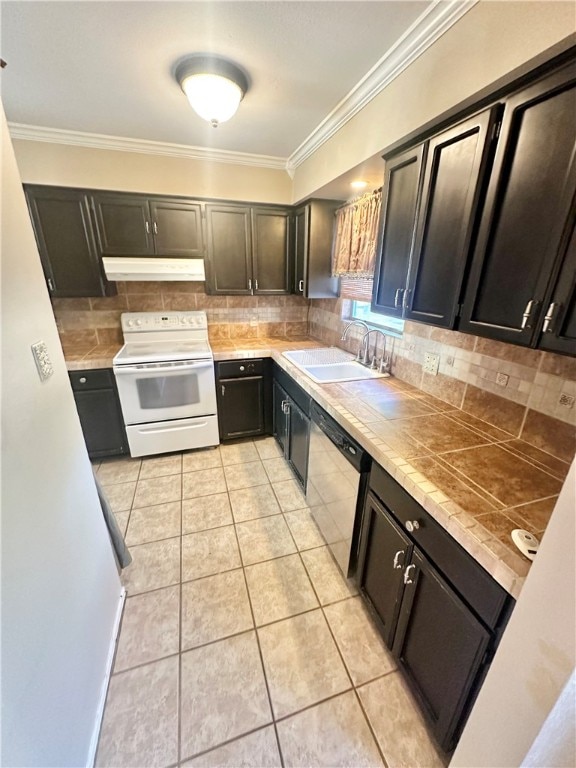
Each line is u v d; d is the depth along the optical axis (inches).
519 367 50.2
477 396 58.2
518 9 34.2
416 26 45.1
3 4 42.1
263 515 84.6
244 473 102.5
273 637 56.1
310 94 63.9
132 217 96.7
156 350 107.6
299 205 107.3
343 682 50.0
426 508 38.9
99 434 103.8
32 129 82.2
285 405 100.5
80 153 89.0
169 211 99.1
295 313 134.8
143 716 45.8
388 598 51.1
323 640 55.9
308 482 84.4
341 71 56.4
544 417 47.2
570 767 27.5
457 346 61.7
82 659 41.6
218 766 41.2
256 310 129.1
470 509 36.0
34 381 35.8
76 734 38.1
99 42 49.9
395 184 59.7
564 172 32.4
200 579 66.5
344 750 42.8
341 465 62.3
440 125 48.3
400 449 48.1
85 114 75.0
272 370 116.0
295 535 78.2
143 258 100.3
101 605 50.6
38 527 33.6
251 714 46.2
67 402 44.4
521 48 34.4
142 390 101.3
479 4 38.2
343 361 95.6
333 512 68.4
